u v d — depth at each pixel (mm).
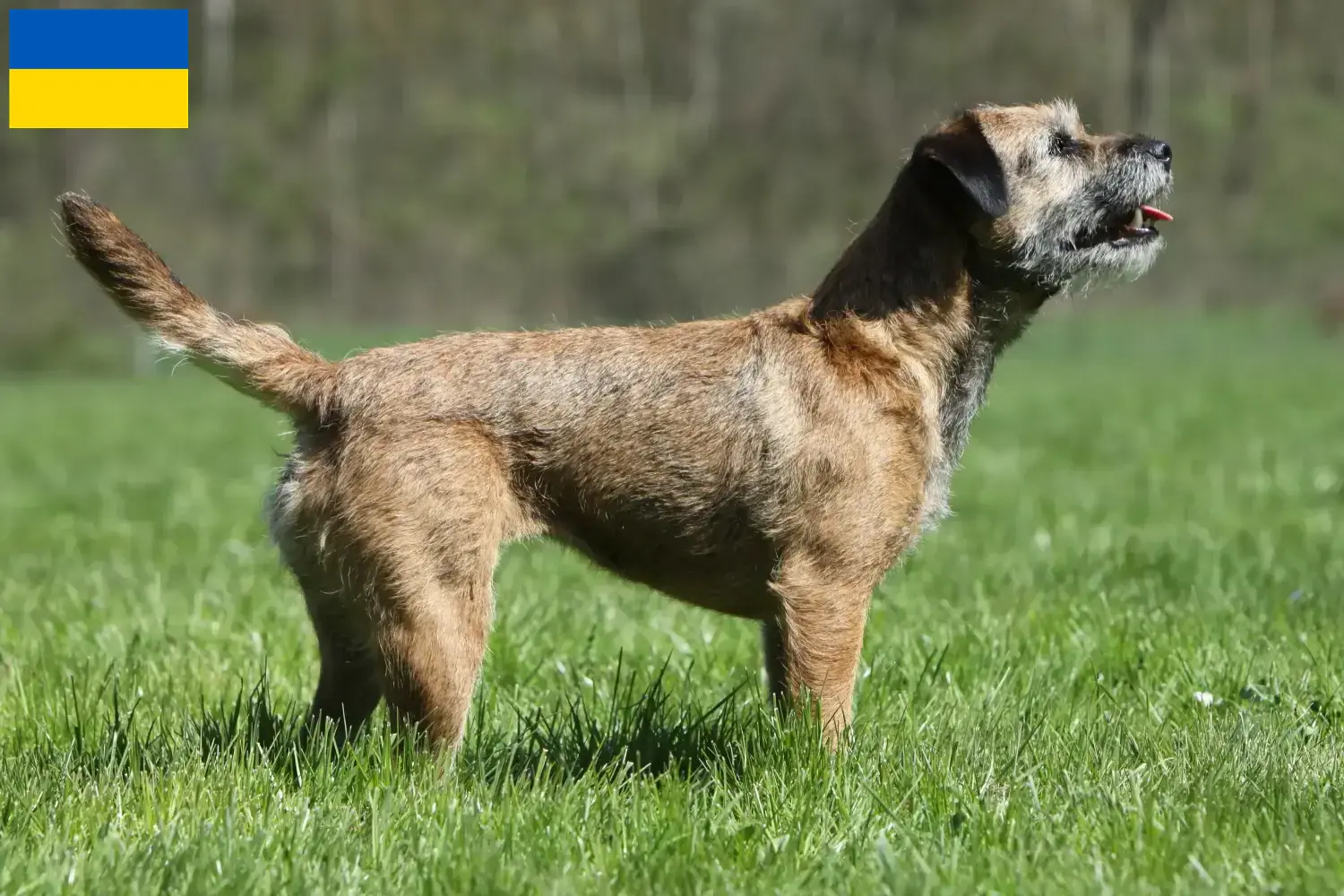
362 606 7758
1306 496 19703
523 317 82562
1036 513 18719
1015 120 9016
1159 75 100250
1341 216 89812
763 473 8086
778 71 97625
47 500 22922
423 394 7844
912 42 98000
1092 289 9461
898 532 8164
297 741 8086
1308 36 103812
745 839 6754
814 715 7922
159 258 8109
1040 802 7098
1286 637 10344
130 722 8102
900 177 8602
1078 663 9859
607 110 98875
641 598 12602
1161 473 23375
